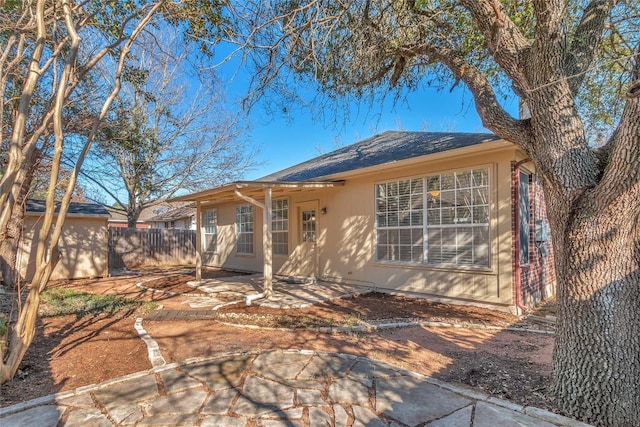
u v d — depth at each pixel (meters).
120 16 5.75
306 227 10.87
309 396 3.20
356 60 5.71
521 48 3.39
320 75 5.94
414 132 11.52
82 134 9.23
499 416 2.82
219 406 3.02
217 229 15.30
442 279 7.45
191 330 5.35
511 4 5.00
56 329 5.36
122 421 2.78
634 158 2.45
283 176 12.55
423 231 7.83
